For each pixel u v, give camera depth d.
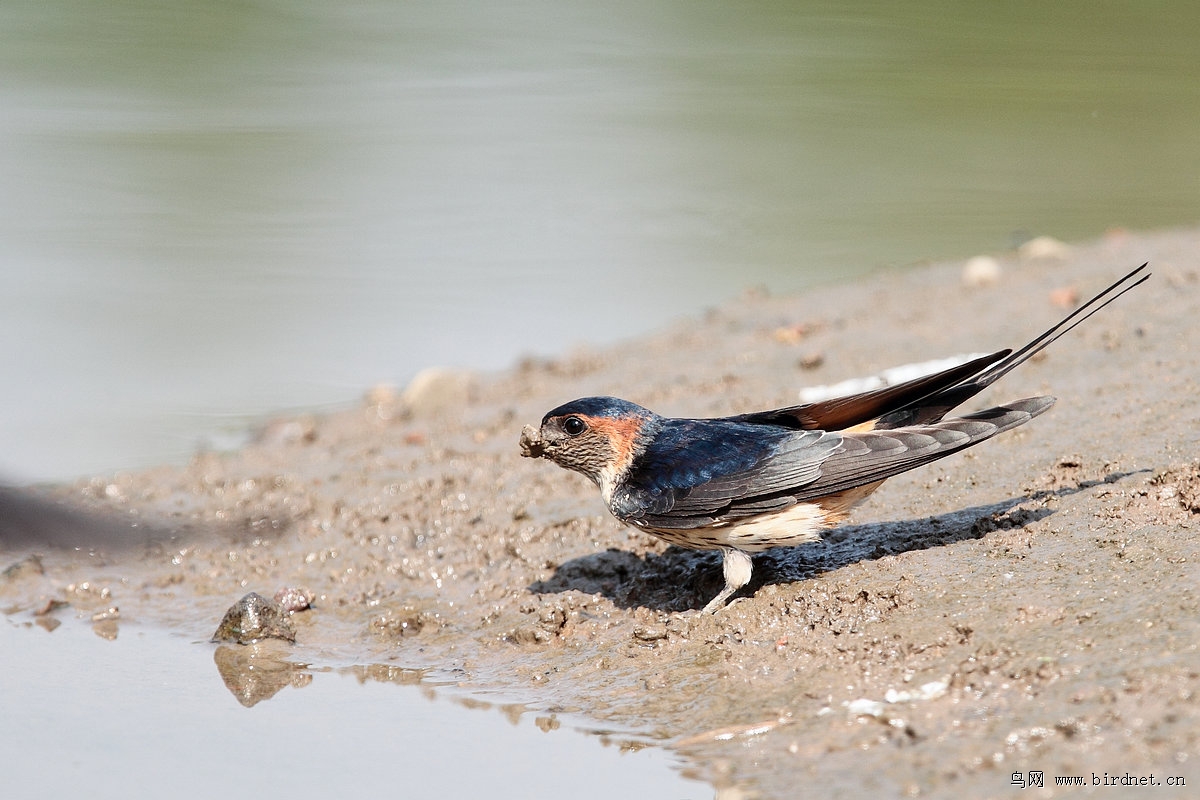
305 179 24.86
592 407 9.28
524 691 8.88
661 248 21.41
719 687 8.32
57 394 16.27
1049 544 8.91
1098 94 28.88
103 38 31.69
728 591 9.10
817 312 17.45
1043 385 12.38
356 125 27.98
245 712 8.82
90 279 19.84
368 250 21.56
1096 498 9.41
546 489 12.20
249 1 34.47
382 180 24.86
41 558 11.85
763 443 8.95
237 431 15.42
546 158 25.97
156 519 12.52
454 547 11.30
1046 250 18.61
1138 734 6.54
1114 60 30.97
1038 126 27.39
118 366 17.08
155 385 16.64
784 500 8.70
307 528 12.08
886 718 7.45
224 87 29.62
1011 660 7.60
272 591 11.05
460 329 18.39
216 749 8.23
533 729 8.29
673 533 9.09
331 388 16.75
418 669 9.45
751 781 7.15
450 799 7.47
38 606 10.88
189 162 25.59
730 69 31.55
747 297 18.78
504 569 10.73
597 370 16.19
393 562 11.23
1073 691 7.09
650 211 23.25
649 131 27.56
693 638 8.97
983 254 20.09
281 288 19.75
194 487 13.35
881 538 9.65
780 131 27.31
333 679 9.36
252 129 27.17
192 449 14.81
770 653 8.57
